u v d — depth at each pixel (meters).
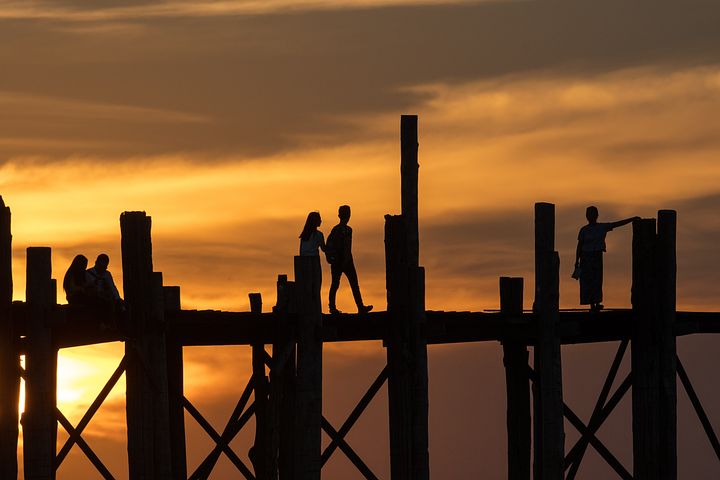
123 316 69.75
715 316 82.62
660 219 79.81
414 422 74.94
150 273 69.88
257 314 73.31
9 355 68.12
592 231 81.38
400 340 75.06
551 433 77.81
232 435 81.06
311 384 73.12
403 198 76.06
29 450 67.88
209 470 80.50
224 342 73.06
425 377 75.31
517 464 81.94
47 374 68.19
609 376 81.25
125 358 69.94
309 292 73.06
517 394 82.06
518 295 79.38
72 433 70.62
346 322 74.62
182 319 71.94
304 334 73.00
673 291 80.00
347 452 76.00
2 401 68.25
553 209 78.50
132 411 69.75
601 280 81.56
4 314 68.00
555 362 77.88
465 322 77.50
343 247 79.81
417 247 75.81
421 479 74.81
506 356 82.06
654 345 79.69
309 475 73.00
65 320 68.44
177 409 78.81
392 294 75.31
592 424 81.12
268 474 81.81
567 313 80.00
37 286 68.12
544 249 78.19
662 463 79.56
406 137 76.19
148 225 69.94
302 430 73.12
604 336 81.44
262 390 82.25
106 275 70.06
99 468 70.62
